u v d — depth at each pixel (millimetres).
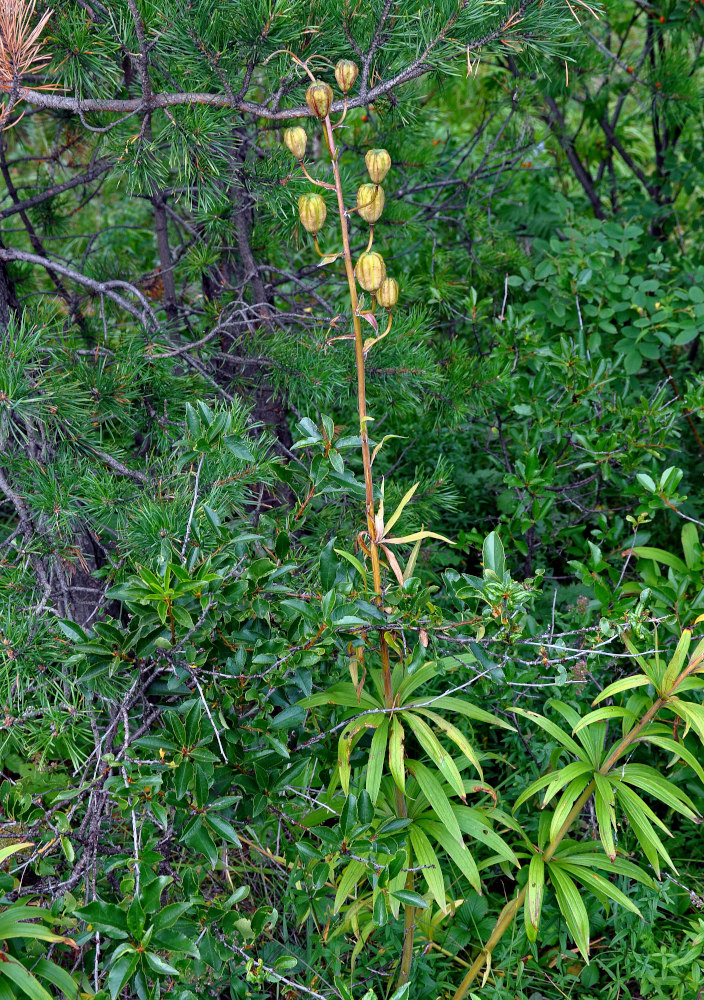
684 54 3904
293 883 2014
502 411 3064
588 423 2936
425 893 2176
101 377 2137
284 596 1851
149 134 2150
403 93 2641
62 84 2201
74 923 1563
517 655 2264
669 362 3756
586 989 2234
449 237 3678
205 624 1692
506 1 1945
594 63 3777
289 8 1893
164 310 2830
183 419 2316
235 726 1759
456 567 3201
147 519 1849
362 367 1767
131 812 1613
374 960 2209
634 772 2059
